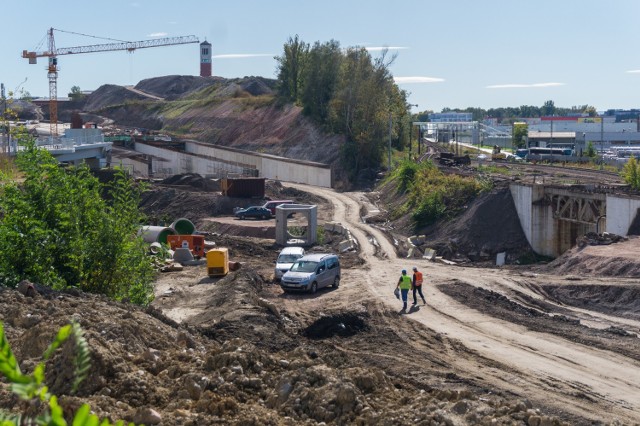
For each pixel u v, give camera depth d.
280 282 41.00
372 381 16.38
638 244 46.75
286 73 169.88
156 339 19.23
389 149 109.62
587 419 18.27
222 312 30.84
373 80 120.81
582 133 180.12
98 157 109.75
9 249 25.11
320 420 14.54
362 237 63.34
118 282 26.88
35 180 26.48
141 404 14.41
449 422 14.17
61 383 14.30
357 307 33.53
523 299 37.03
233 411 14.13
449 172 87.44
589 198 58.00
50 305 20.69
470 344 26.94
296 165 113.62
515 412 15.25
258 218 78.94
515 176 78.50
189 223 57.38
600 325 32.19
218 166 125.12
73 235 26.17
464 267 48.72
